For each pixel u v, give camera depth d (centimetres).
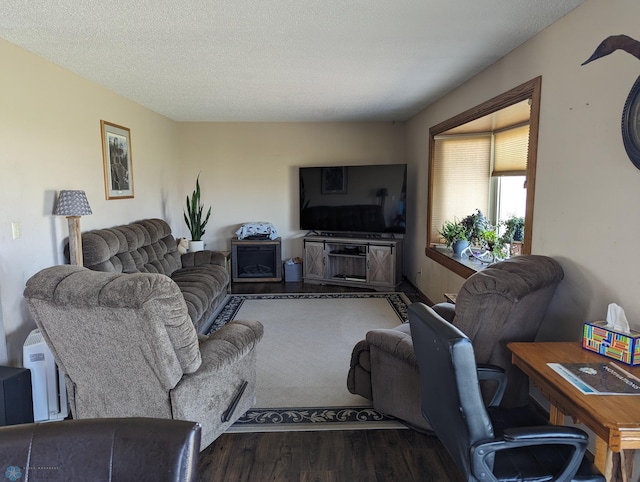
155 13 233
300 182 643
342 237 624
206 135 653
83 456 91
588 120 216
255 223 654
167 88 418
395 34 265
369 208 603
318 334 409
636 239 186
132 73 360
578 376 164
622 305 195
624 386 156
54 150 329
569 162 233
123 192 452
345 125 649
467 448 141
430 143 498
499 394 195
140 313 172
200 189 662
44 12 231
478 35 268
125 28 255
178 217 656
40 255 311
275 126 651
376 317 463
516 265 222
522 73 285
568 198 234
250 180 661
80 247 319
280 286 614
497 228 436
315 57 316
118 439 92
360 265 645
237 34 265
